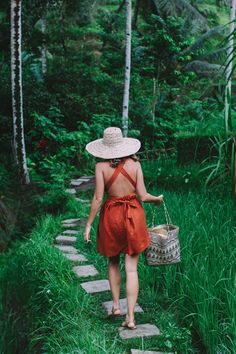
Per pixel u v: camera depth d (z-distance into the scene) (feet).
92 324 13.29
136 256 13.03
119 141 12.79
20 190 33.63
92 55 70.13
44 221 24.17
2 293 16.90
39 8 52.11
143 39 64.28
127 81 47.11
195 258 15.75
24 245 21.17
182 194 23.57
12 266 18.84
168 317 13.62
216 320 12.19
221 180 22.30
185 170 27.99
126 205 12.78
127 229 12.62
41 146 41.68
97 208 12.85
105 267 17.75
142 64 63.26
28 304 15.67
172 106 60.54
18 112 35.19
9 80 47.91
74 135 41.96
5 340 14.10
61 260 17.47
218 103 20.59
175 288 15.02
